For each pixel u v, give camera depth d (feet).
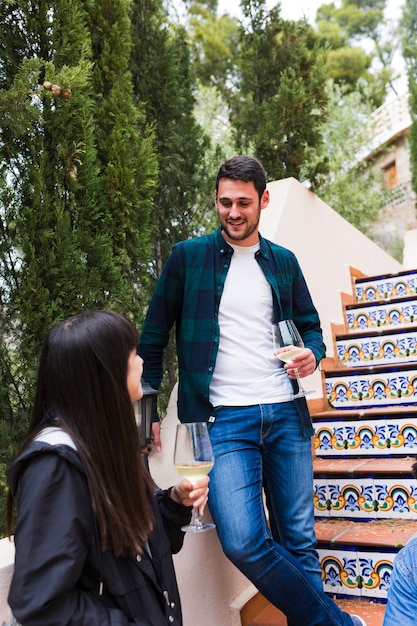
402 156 37.76
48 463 3.44
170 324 7.16
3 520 7.05
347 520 8.79
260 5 15.49
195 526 5.02
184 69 12.75
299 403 6.94
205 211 12.70
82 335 3.74
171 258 7.06
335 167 26.78
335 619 6.14
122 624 3.28
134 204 8.48
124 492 3.67
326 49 14.73
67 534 3.27
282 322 6.50
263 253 7.06
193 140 12.63
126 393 3.80
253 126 15.65
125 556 3.61
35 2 7.57
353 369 10.94
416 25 37.93
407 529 8.07
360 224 27.14
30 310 7.00
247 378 6.69
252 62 15.62
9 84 7.43
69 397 3.70
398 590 4.26
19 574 3.17
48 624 3.14
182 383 6.82
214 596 6.91
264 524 6.18
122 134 8.68
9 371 7.27
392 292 13.85
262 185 6.75
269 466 6.85
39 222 7.21
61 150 7.40
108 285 7.93
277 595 6.00
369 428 9.61
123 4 9.02
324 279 12.76
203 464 4.59
